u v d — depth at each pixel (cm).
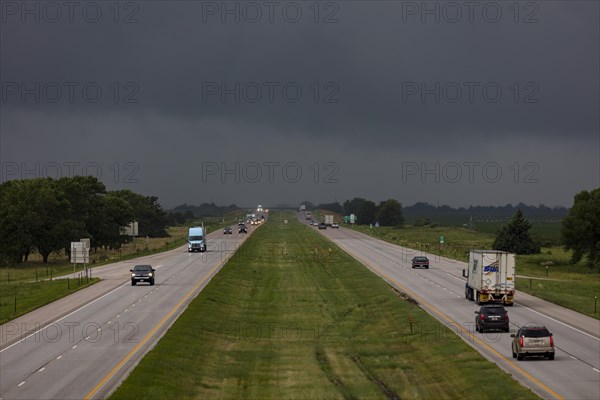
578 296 9312
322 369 5159
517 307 7681
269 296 9438
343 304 8769
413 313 7300
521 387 4056
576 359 4891
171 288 9344
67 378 4400
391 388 4572
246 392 4462
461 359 5006
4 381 4341
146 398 4016
